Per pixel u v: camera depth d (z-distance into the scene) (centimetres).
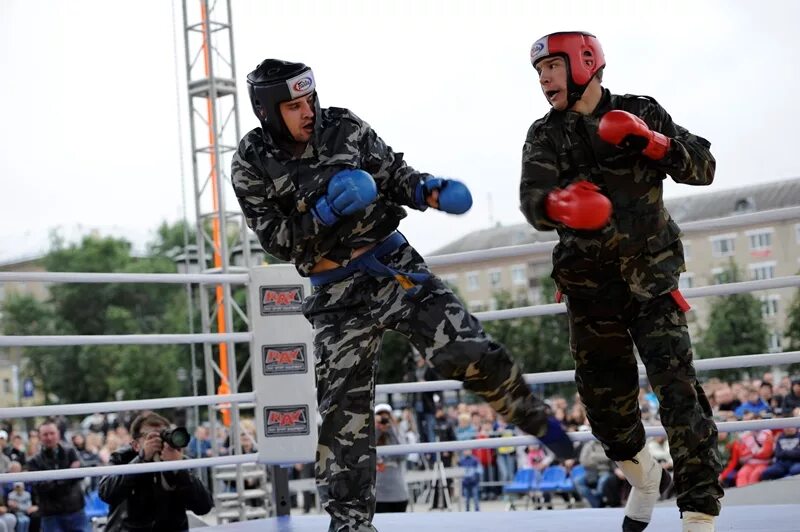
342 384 337
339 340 337
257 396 487
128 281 456
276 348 489
